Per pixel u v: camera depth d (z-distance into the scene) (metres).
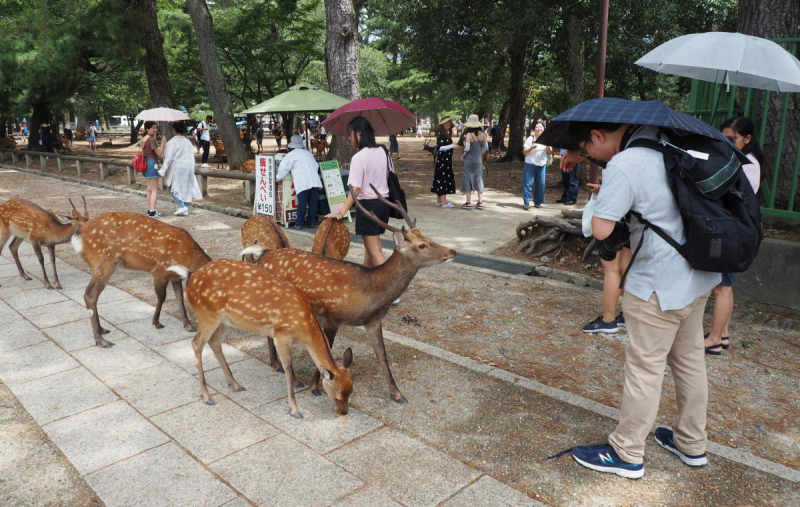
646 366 2.79
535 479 2.90
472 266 6.95
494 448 3.17
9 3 22.77
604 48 9.61
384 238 8.67
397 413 3.56
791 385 3.98
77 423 3.42
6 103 22.16
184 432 3.33
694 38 4.44
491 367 4.21
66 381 3.96
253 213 10.11
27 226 5.79
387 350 4.54
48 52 15.54
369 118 6.94
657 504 2.72
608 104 2.80
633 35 15.87
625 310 2.84
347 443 3.22
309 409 3.62
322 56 24.88
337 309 3.59
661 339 2.75
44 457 3.09
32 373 4.08
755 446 3.26
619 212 2.64
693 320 2.80
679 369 2.93
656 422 3.48
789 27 6.17
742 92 6.50
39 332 4.86
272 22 24.09
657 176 2.60
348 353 3.39
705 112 6.17
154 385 3.92
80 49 16.78
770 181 6.22
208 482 2.86
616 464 2.92
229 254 7.57
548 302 5.74
